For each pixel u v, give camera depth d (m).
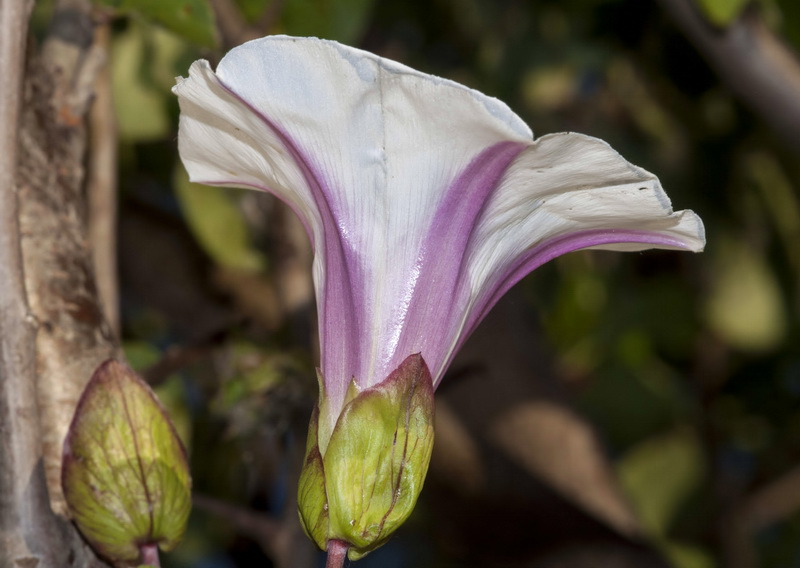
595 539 0.48
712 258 0.62
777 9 0.43
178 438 0.34
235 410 0.44
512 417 0.49
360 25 0.43
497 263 0.33
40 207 0.35
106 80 0.41
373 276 0.33
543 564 0.48
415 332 0.33
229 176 0.34
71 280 0.35
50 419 0.34
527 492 0.49
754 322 0.62
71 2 0.37
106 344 0.35
